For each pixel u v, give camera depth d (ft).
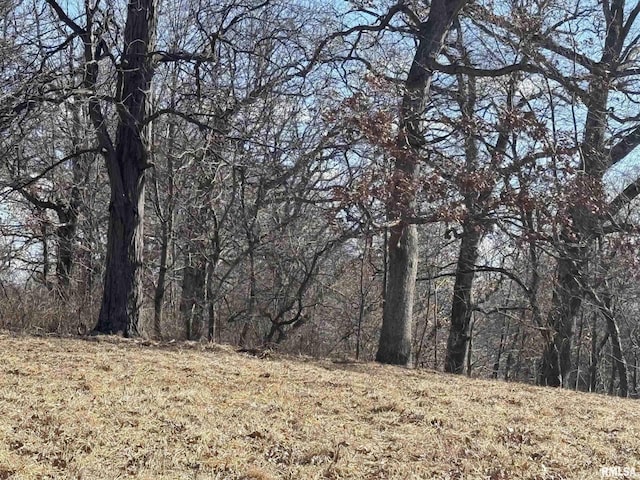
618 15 58.13
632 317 86.12
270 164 50.37
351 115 40.78
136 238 43.60
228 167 52.24
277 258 56.34
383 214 42.29
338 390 28.40
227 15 48.62
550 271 64.95
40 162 60.49
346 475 17.88
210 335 53.31
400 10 47.83
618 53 56.70
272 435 20.51
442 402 27.89
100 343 38.29
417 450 20.45
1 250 60.54
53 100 39.63
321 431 21.56
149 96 43.88
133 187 43.32
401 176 38.37
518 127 40.32
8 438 18.33
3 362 29.60
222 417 22.08
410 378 36.35
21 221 61.31
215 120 48.60
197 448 18.71
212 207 52.80
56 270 61.52
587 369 101.09
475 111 46.29
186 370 30.40
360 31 48.11
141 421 20.76
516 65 44.34
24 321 47.70
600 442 22.86
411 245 48.08
